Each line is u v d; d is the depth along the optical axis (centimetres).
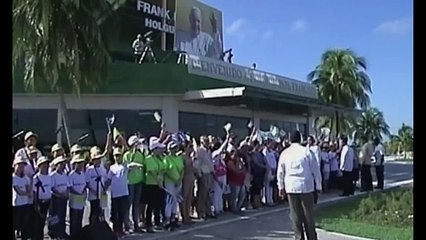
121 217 1206
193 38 3950
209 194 1506
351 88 5347
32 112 2519
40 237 1074
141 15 3309
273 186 1781
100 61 2011
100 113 2525
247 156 1675
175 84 2473
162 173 1309
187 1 3875
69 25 1902
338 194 2116
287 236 1203
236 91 2325
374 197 1627
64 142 2472
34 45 1895
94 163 1166
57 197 1090
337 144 2242
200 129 2677
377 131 8544
